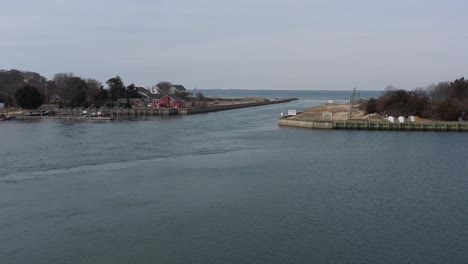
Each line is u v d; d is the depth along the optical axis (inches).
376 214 1534.2
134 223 1427.2
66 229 1376.7
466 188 1884.8
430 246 1274.6
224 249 1246.3
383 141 3284.9
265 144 3107.8
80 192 1763.0
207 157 2551.7
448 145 3080.7
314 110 5930.1
